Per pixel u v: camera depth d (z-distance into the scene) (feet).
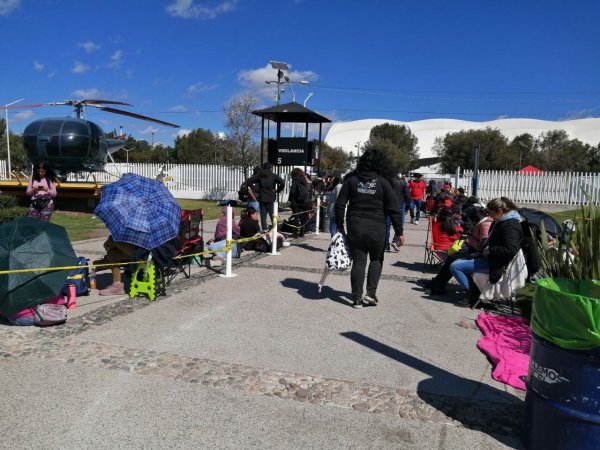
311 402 11.30
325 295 21.21
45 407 10.64
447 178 108.88
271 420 10.43
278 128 56.49
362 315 18.37
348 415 10.77
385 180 18.95
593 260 17.88
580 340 8.57
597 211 18.19
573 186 96.84
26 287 14.96
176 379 12.23
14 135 160.66
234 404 11.07
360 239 18.86
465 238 25.76
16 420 10.07
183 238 23.91
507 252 18.12
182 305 18.86
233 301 19.67
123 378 12.19
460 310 19.57
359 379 12.65
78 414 10.39
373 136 277.85
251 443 9.55
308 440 9.73
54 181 33.45
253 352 14.24
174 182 100.32
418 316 18.51
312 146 56.29
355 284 19.24
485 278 19.21
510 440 10.02
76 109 61.46
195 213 25.68
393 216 19.08
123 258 20.20
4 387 11.50
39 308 15.84
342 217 19.52
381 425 10.41
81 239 36.01
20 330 15.40
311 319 17.62
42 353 13.60
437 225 27.40
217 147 106.93
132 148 232.32
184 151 202.90
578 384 8.66
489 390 12.29
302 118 55.98
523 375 12.92
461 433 10.21
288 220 42.14
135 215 18.56
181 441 9.53
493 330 16.75
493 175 102.17
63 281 15.78
